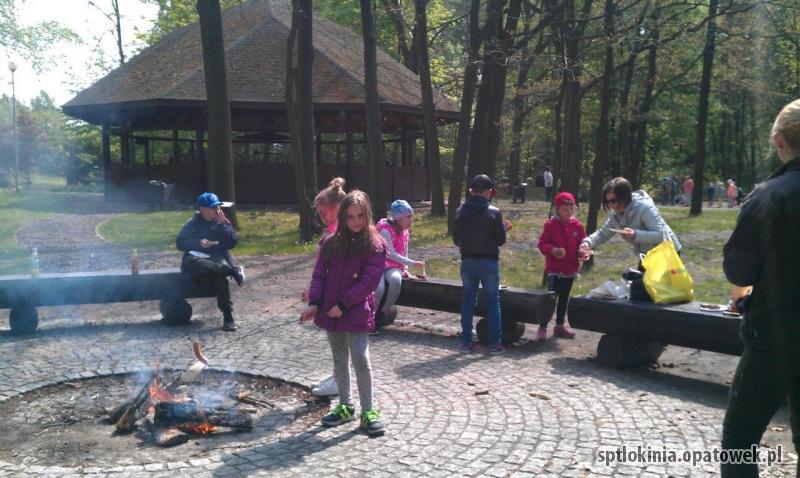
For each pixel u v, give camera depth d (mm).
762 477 4117
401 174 27672
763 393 3080
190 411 5125
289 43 16391
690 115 43656
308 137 17062
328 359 6945
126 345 7566
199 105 24031
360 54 29391
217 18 16109
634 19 18062
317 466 4340
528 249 15797
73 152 56062
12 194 32906
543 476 4133
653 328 6223
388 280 8047
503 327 7648
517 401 5562
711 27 17656
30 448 4785
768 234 2982
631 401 5555
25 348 7449
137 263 8500
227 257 8586
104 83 27969
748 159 48594
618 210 6844
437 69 31688
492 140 18703
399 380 6211
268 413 5477
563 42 14883
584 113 37594
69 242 16578
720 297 10250
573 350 7340
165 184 24094
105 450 4738
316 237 16875
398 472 4227
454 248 15633
